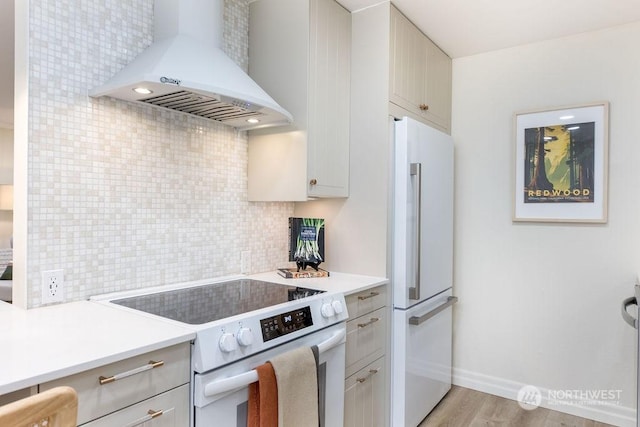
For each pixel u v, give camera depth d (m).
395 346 2.25
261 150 2.21
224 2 2.15
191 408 1.23
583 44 2.53
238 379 1.28
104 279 1.66
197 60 1.62
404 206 2.22
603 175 2.45
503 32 2.54
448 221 2.72
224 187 2.15
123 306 1.52
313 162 2.07
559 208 2.58
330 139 2.19
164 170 1.87
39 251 1.47
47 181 1.48
